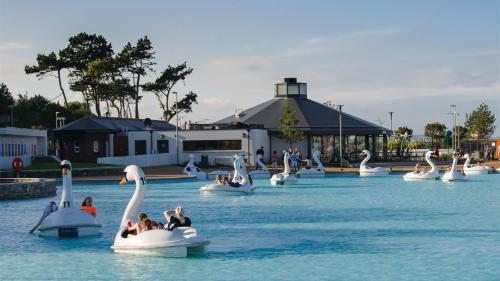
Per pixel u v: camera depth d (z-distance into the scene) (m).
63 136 73.19
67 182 23.97
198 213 30.20
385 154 82.62
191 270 17.78
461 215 28.31
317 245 21.31
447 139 106.19
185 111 121.19
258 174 56.09
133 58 111.56
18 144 63.25
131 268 18.08
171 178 51.56
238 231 24.47
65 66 106.50
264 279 16.80
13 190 38.09
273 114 84.25
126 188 46.06
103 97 112.25
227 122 83.44
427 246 20.91
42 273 17.72
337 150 81.44
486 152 82.56
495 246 20.77
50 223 23.44
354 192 40.81
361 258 19.14
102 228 25.67
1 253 20.47
